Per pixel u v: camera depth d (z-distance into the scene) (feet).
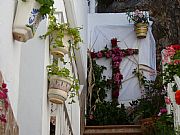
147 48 41.75
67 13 25.11
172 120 27.30
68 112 24.08
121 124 35.99
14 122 12.30
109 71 40.88
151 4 49.01
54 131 19.49
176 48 27.45
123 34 42.47
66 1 24.21
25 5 12.53
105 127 33.50
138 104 38.06
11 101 12.17
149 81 39.99
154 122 30.07
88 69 39.29
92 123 35.99
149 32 42.47
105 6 49.29
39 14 13.10
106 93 39.83
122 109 36.88
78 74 31.63
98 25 42.98
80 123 30.66
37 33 16.56
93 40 42.37
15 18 12.37
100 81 39.88
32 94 15.85
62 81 16.62
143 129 31.37
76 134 27.94
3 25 11.35
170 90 27.30
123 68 41.11
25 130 15.47
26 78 16.05
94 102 38.29
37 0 12.87
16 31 12.28
